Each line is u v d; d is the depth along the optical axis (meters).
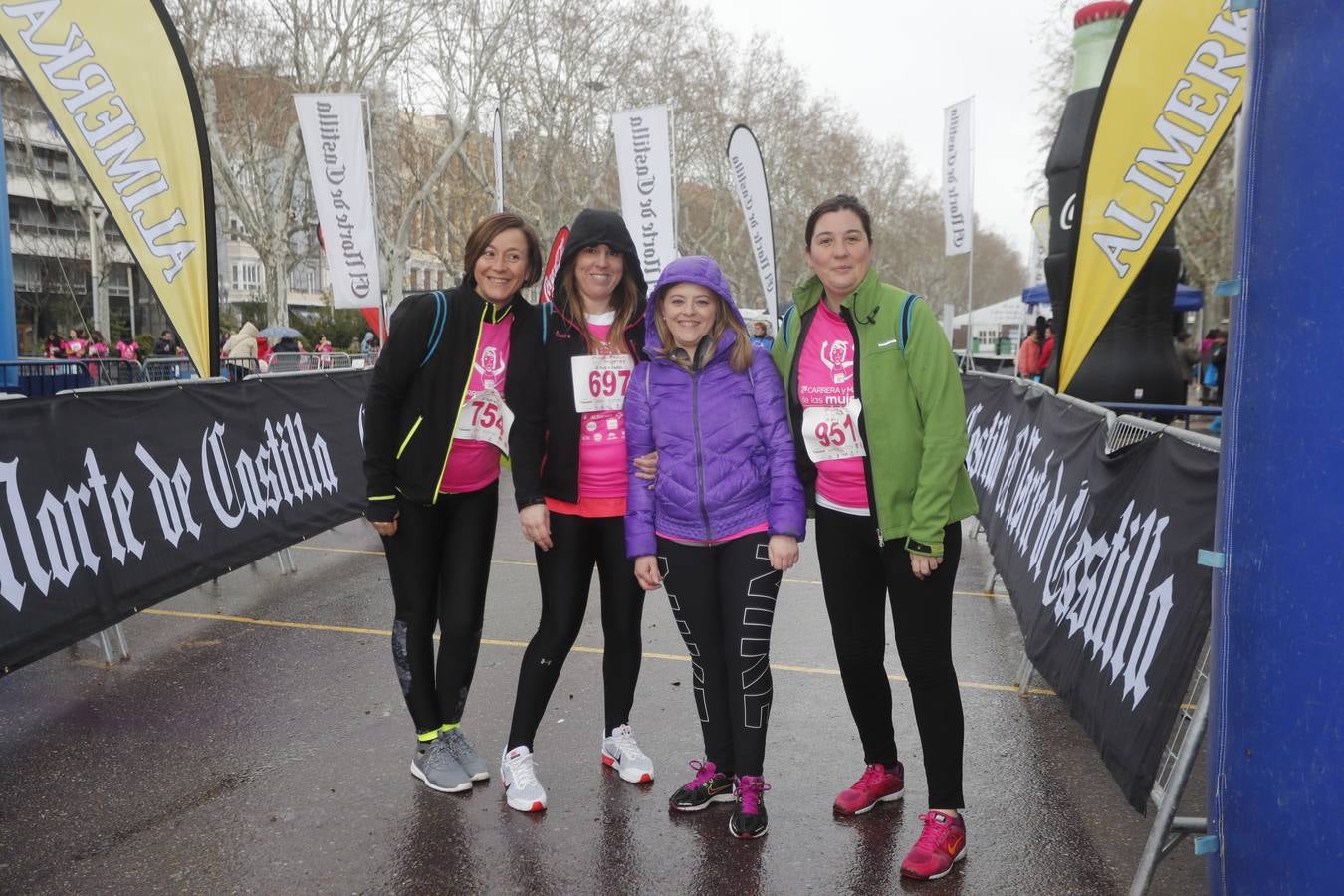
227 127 33.72
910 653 2.88
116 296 50.34
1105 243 5.67
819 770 3.58
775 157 48.16
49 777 3.51
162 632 5.27
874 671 3.14
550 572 3.26
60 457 4.37
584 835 3.06
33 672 4.62
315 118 11.75
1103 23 9.34
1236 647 1.92
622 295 3.23
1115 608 3.31
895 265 67.44
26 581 4.06
